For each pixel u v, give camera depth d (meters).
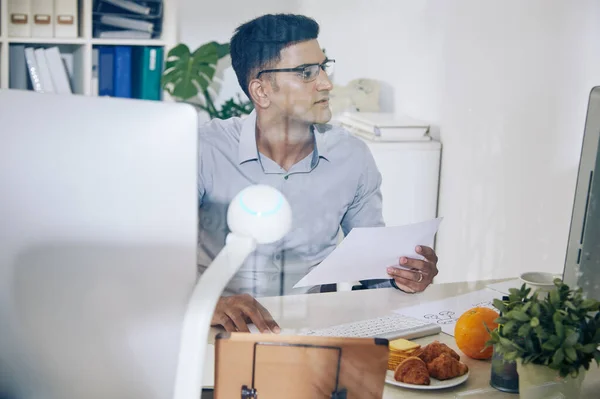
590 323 0.85
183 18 2.64
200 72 2.59
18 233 0.68
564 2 1.69
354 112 2.18
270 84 1.56
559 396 0.85
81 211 0.66
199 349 0.53
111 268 0.65
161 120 0.64
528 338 0.85
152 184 0.64
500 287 1.30
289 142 1.49
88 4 2.57
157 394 0.66
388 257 1.22
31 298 0.68
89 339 0.67
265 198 0.62
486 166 1.91
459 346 1.01
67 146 0.66
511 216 1.85
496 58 1.88
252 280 1.34
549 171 1.74
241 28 1.61
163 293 0.65
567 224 1.71
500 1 1.88
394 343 0.99
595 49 1.62
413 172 2.03
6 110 0.68
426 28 2.08
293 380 0.74
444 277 1.98
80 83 2.62
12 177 0.67
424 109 2.09
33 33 2.54
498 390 0.91
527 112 1.80
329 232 1.47
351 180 1.53
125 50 2.63
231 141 1.45
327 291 1.33
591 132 0.87
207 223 1.23
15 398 0.72
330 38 2.24
